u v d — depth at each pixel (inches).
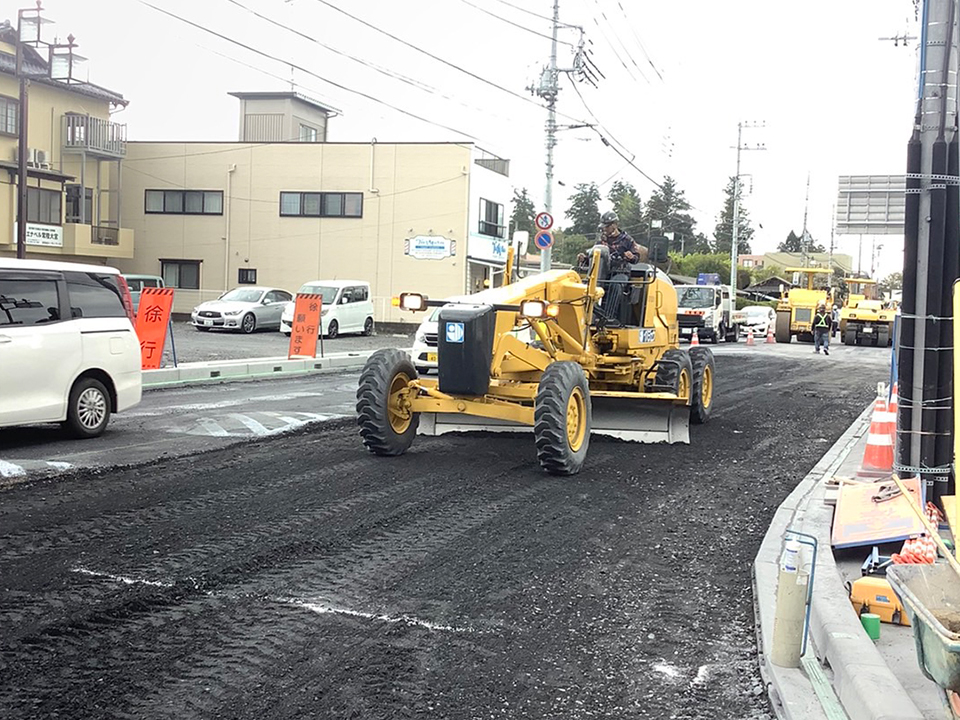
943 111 294.0
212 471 357.4
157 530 273.9
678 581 251.6
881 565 242.4
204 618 207.8
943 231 296.8
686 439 452.1
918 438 300.5
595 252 437.7
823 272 1790.1
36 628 197.6
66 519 282.4
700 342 1601.9
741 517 322.7
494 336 377.1
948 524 272.1
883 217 351.6
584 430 382.9
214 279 1660.9
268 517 293.4
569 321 427.5
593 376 459.8
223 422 482.0
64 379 409.1
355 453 404.5
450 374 372.2
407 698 173.5
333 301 1309.1
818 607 214.4
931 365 298.8
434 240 1582.2
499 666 190.4
